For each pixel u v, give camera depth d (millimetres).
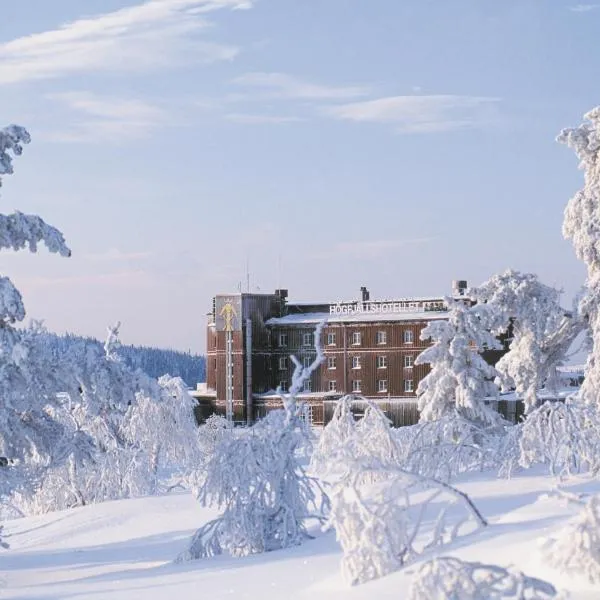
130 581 19547
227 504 25344
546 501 18844
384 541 15992
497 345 44562
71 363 29734
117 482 52125
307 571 17625
